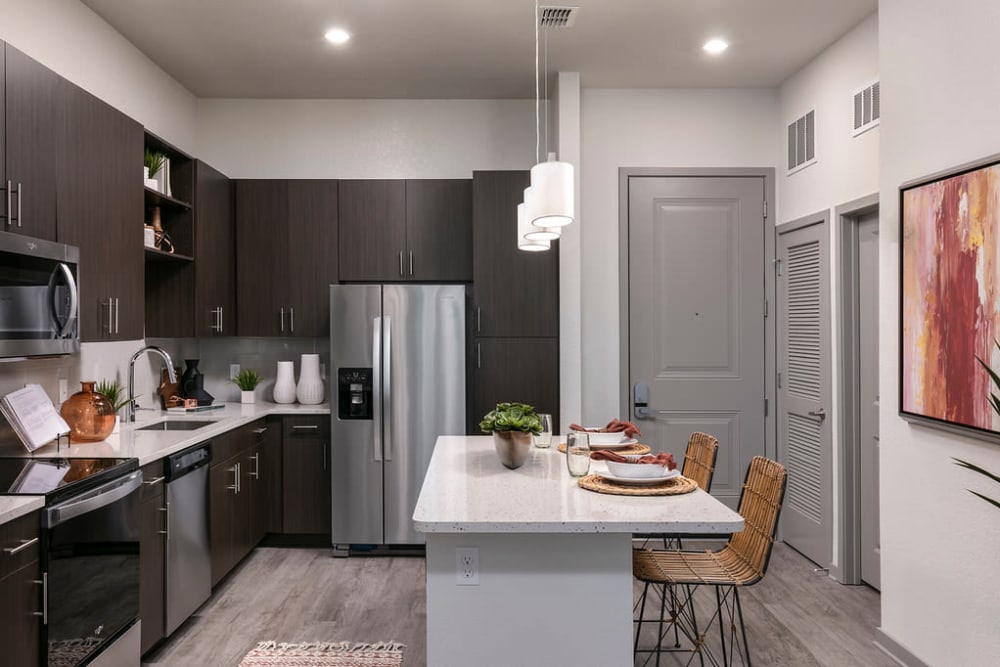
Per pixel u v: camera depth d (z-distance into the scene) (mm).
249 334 4617
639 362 4656
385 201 4633
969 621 2400
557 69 4285
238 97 4789
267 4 3393
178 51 3973
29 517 2020
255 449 4137
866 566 3703
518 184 4453
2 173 2320
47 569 2074
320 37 3791
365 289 4297
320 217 4629
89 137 2881
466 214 4641
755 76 4434
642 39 3828
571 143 4355
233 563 3742
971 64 2363
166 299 4094
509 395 4426
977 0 2330
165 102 4301
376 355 4262
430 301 4293
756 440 4660
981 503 2344
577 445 2441
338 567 4078
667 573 2357
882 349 2922
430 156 4840
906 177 2740
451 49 3959
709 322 4664
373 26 3652
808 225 4191
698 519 1910
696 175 4652
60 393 3230
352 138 4836
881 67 2900
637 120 4652
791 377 4449
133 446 2945
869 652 2908
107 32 3605
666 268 4668
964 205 2361
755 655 2885
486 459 2834
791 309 4445
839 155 3834
